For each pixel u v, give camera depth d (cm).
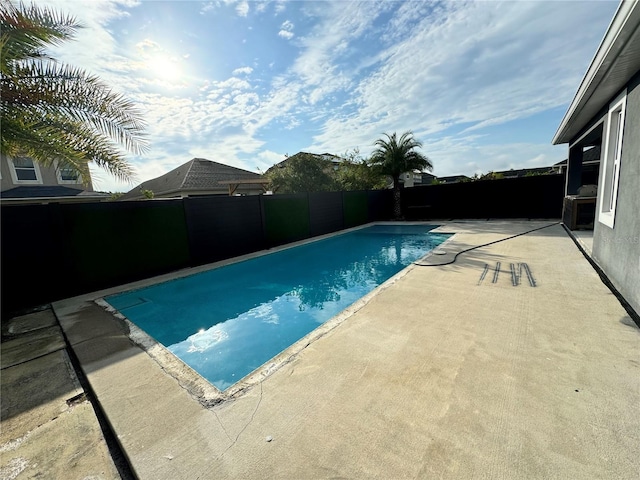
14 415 228
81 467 177
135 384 260
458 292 428
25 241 501
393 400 213
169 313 514
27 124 450
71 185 1465
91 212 575
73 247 552
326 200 1229
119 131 545
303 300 570
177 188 1714
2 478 170
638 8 250
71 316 446
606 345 268
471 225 1209
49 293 526
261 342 411
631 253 355
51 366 301
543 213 1284
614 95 470
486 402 205
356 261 838
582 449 164
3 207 480
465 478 151
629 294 357
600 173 535
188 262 738
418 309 375
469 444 172
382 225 1415
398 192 1592
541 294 401
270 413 209
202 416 212
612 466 153
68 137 490
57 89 478
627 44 305
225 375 334
